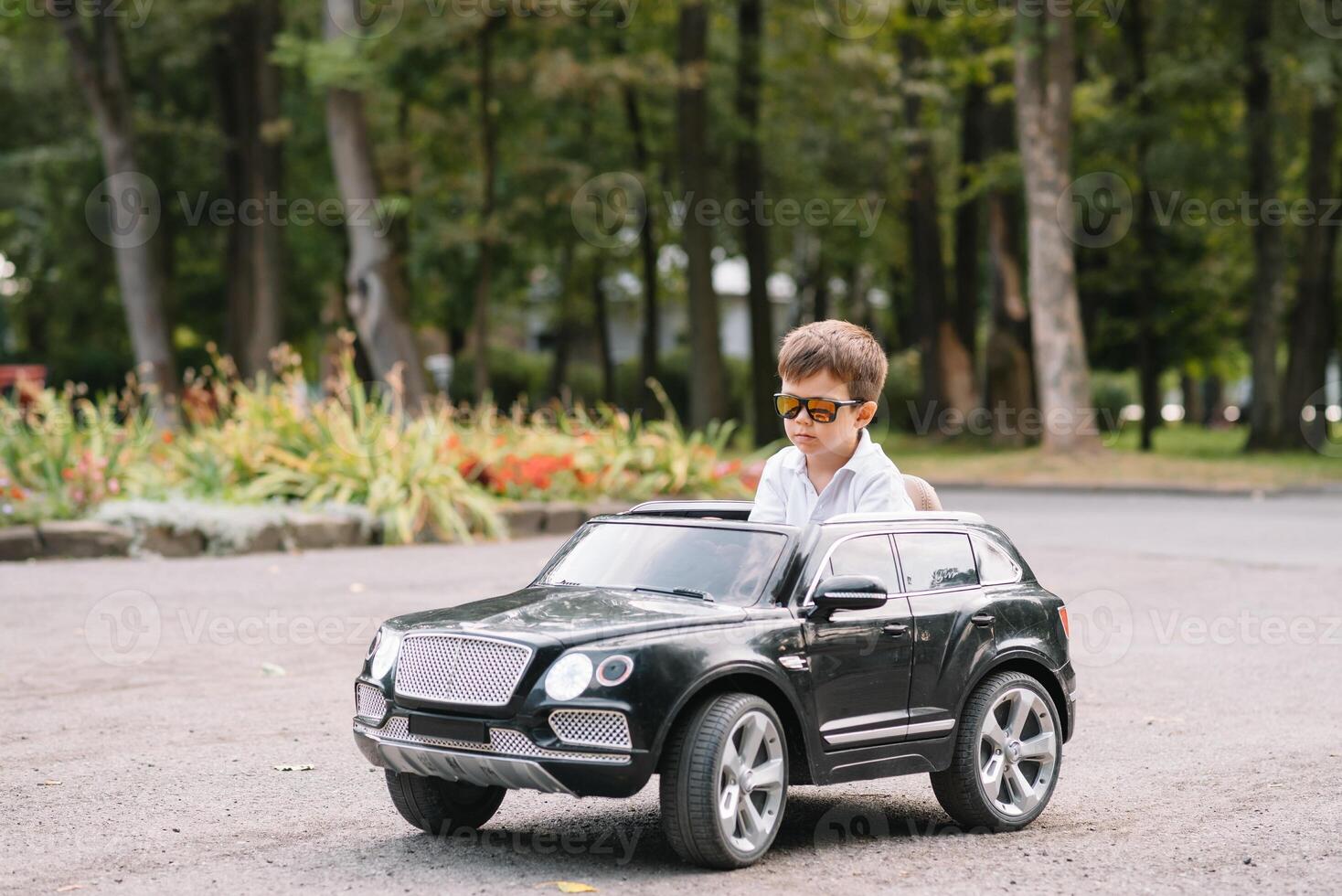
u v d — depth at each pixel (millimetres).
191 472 20109
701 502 7797
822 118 45594
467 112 38344
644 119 45344
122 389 51469
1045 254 33406
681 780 6129
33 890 6016
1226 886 6293
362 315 31922
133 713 9781
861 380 7207
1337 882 6359
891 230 53438
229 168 43094
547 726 6043
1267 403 41000
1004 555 7750
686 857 6254
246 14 40688
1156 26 40281
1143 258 44062
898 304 66812
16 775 8086
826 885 6168
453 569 16906
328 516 19047
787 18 43125
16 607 13734
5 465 18156
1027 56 32938
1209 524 23406
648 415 49969
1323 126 41094
